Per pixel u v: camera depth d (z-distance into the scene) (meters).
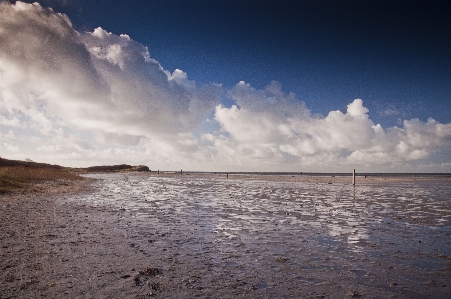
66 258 5.84
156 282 4.72
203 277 5.03
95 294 4.19
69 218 10.49
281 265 5.74
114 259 5.87
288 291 4.49
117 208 13.81
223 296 4.26
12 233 7.82
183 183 40.31
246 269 5.49
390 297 4.33
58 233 8.00
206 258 6.14
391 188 28.97
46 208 12.88
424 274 5.29
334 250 6.84
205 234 8.45
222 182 43.28
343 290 4.55
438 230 9.09
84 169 117.44
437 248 7.03
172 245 7.14
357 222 10.48
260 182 42.66
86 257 5.95
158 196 20.59
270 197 19.92
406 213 12.60
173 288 4.51
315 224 10.09
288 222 10.47
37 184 24.92
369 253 6.60
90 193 22.08
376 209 13.89
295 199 18.58
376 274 5.28
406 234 8.54
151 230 8.84
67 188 25.17
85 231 8.38
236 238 7.99
